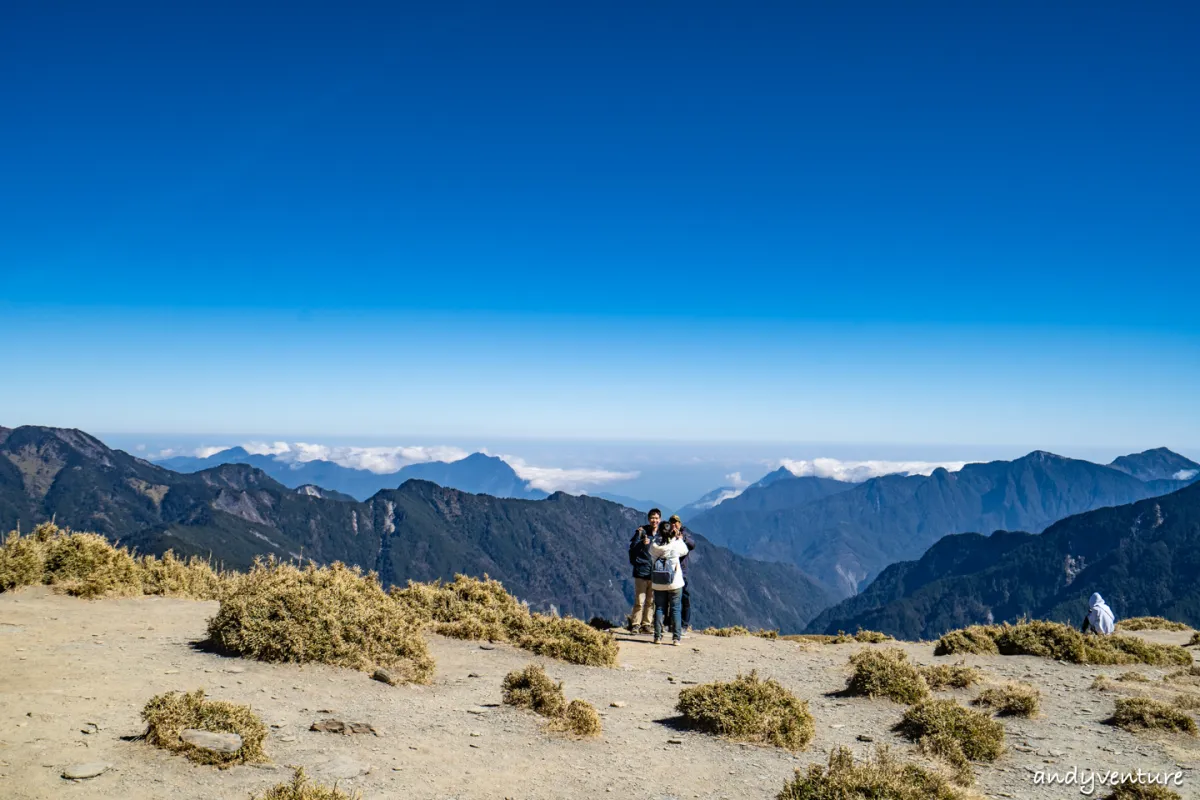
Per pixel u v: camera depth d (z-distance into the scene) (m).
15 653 9.84
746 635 20.08
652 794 7.05
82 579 15.97
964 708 9.89
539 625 15.38
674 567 16.81
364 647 11.45
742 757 8.52
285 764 6.72
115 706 7.84
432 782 6.73
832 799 6.63
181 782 5.98
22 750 6.28
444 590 16.97
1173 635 23.67
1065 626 17.38
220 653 11.01
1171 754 9.27
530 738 8.56
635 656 15.04
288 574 13.04
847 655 16.61
